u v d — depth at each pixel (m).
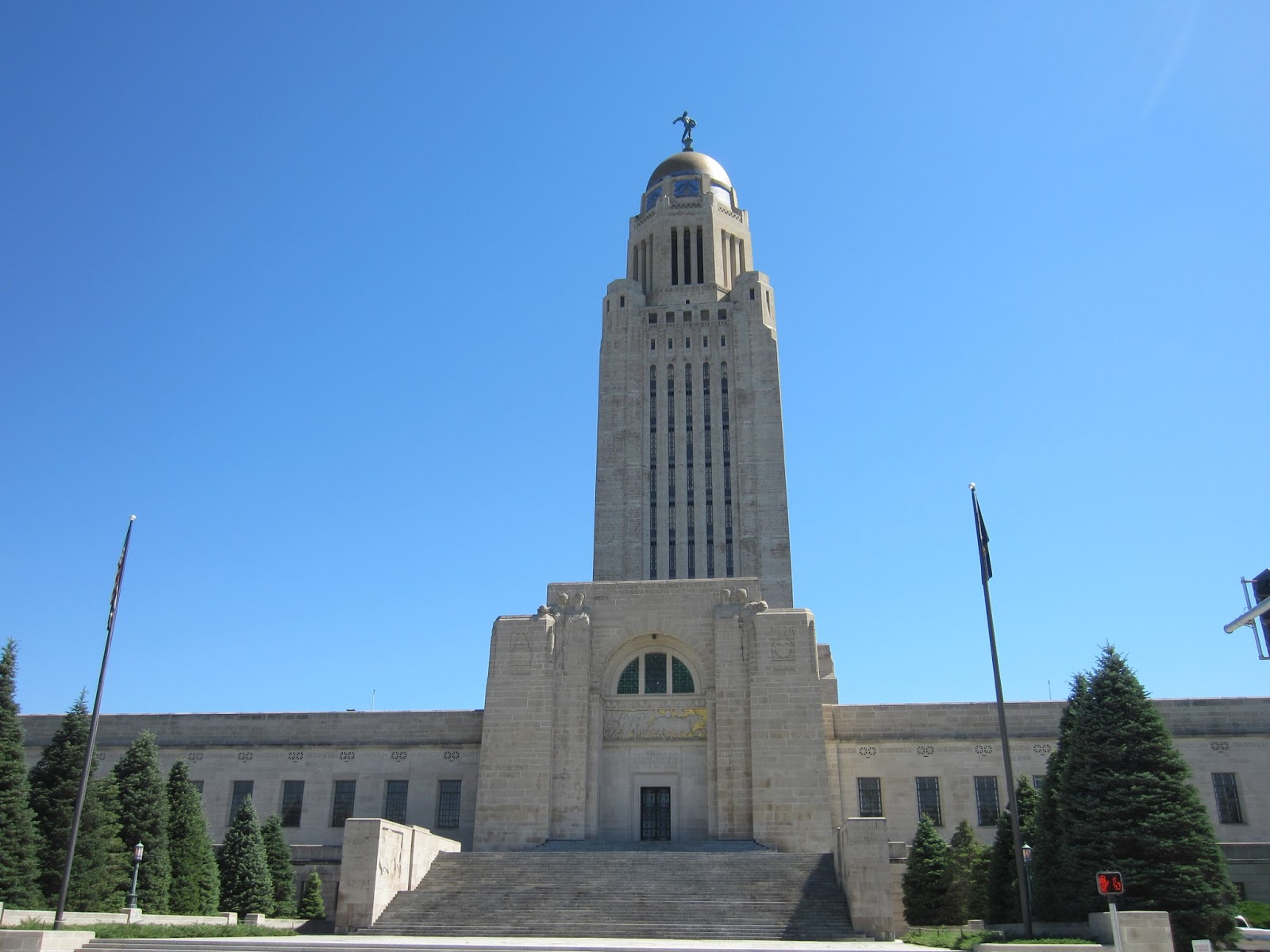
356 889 42.06
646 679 61.69
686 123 109.44
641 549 86.06
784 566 83.94
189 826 50.41
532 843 56.75
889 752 62.50
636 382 91.38
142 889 47.00
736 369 90.62
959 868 50.69
